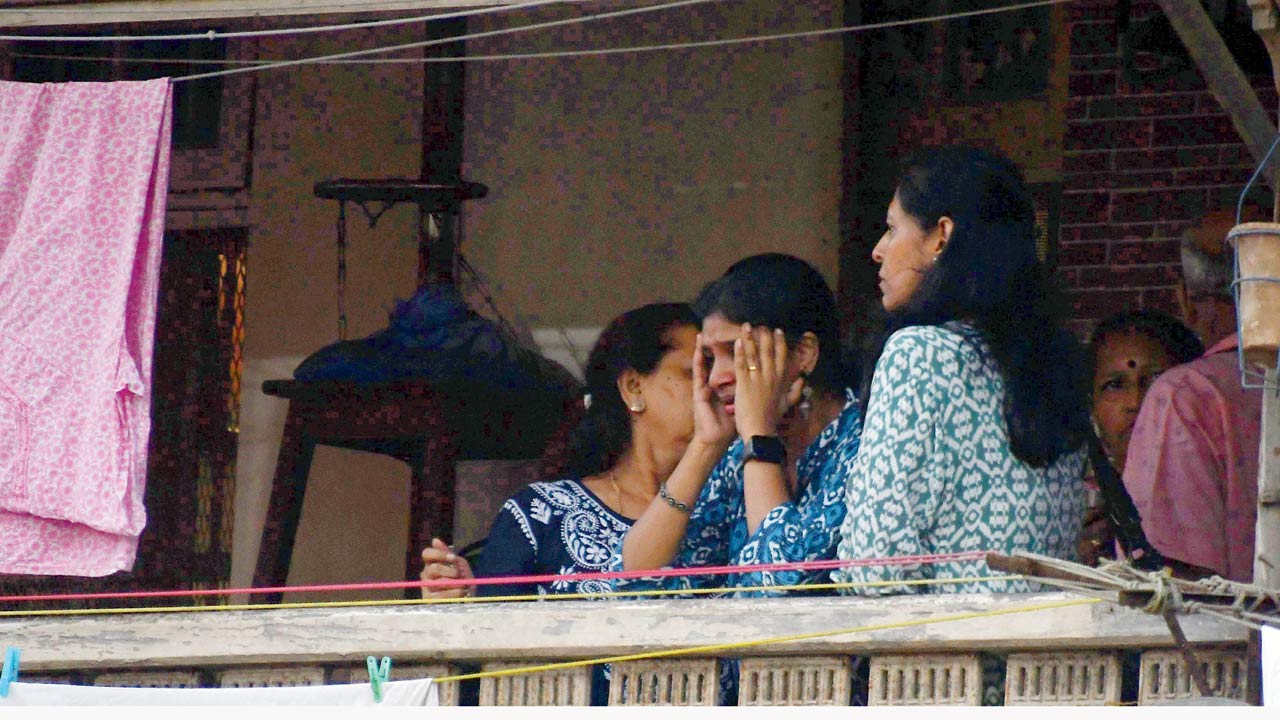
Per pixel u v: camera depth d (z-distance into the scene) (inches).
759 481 646.5
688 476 668.1
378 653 642.8
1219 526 687.1
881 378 596.7
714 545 697.6
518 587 700.7
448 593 712.4
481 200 1119.6
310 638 649.6
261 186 1145.4
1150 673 579.2
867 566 594.2
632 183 1101.1
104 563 722.2
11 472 721.6
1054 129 1053.8
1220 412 695.1
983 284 616.1
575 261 1104.2
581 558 704.4
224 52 1145.4
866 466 591.5
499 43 1121.4
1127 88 1028.5
